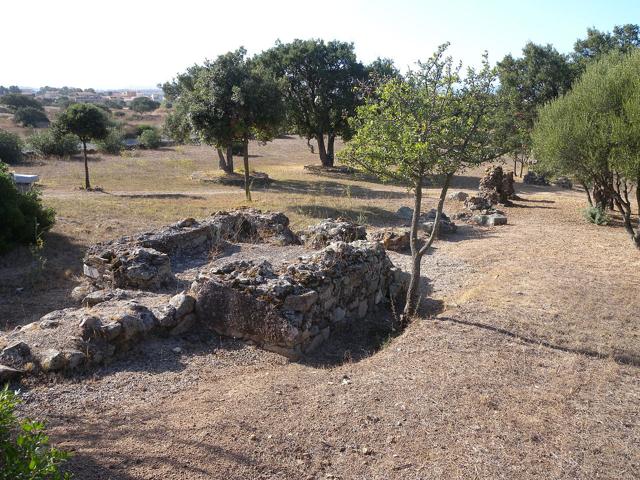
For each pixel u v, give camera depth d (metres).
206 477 4.26
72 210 18.67
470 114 7.86
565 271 11.59
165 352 6.88
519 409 5.59
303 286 7.43
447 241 15.66
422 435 5.04
